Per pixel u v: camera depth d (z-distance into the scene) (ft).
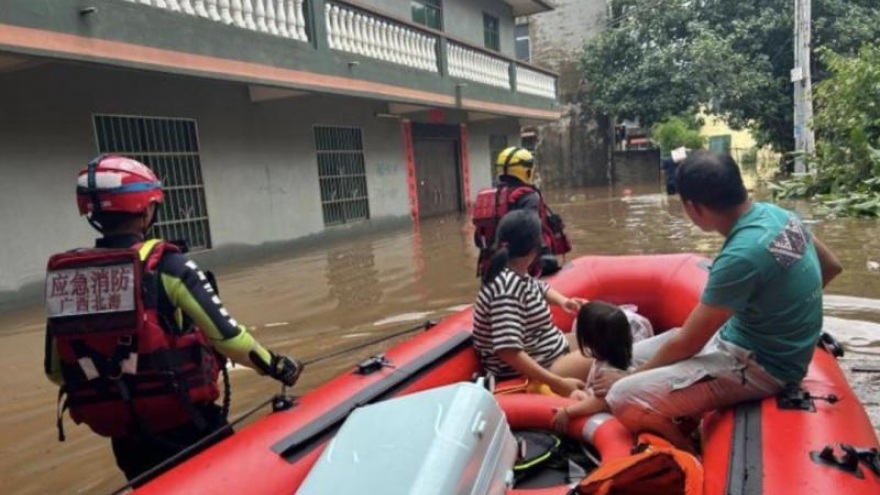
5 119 18.60
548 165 74.18
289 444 6.67
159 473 6.48
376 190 37.50
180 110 24.50
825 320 14.38
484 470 5.53
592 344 7.81
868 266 18.89
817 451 5.50
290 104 30.50
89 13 17.94
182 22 21.04
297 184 30.96
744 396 6.85
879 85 25.98
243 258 27.37
